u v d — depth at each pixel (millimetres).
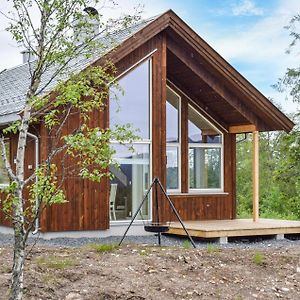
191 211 14938
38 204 5422
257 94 14305
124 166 13172
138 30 12711
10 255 8289
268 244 12305
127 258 8219
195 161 15242
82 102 5922
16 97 13875
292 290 7578
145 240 12211
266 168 26562
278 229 13281
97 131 5641
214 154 15547
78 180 12289
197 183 15219
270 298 7250
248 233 12742
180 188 14875
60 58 5887
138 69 13320
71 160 11664
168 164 14781
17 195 5414
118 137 5750
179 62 13945
